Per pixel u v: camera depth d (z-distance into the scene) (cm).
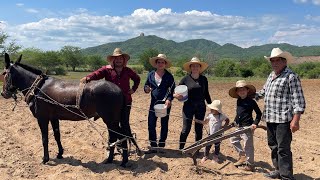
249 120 336
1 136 462
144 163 353
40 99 351
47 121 357
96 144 437
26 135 475
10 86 371
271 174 317
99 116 348
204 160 363
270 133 310
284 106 290
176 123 587
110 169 340
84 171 330
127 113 349
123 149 342
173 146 430
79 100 333
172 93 386
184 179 316
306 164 367
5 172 324
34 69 371
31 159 371
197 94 372
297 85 284
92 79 353
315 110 736
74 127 539
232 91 342
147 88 391
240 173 331
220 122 362
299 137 499
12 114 634
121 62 362
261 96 325
